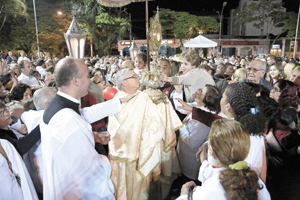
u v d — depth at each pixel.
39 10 26.83
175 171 2.77
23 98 2.79
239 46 38.81
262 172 1.68
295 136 2.28
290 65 3.83
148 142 2.04
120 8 27.58
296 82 3.31
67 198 1.40
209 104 2.40
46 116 1.45
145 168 2.12
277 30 40.66
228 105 1.68
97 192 1.45
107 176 1.53
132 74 2.07
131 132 1.98
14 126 2.07
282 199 2.16
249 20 32.06
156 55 2.17
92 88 2.63
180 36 30.78
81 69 1.47
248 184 0.96
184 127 2.64
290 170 2.35
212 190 1.06
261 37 39.06
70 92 1.48
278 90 2.55
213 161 1.33
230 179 0.99
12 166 1.53
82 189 1.39
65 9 26.00
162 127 2.10
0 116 1.69
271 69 4.08
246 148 1.13
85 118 1.67
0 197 1.42
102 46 28.95
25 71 4.49
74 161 1.36
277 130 2.33
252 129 1.50
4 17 22.94
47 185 1.47
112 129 2.06
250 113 1.54
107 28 27.73
